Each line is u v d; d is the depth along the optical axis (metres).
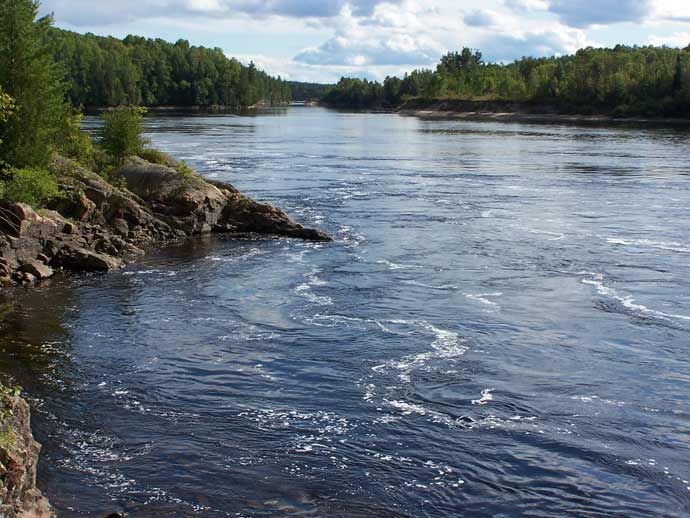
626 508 16.80
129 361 24.52
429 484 17.50
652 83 189.12
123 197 42.94
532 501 16.97
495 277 35.16
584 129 148.25
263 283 33.88
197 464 18.16
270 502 16.67
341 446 19.09
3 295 31.12
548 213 52.25
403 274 35.62
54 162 43.94
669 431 20.14
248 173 71.25
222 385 22.75
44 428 19.70
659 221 49.28
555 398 22.03
